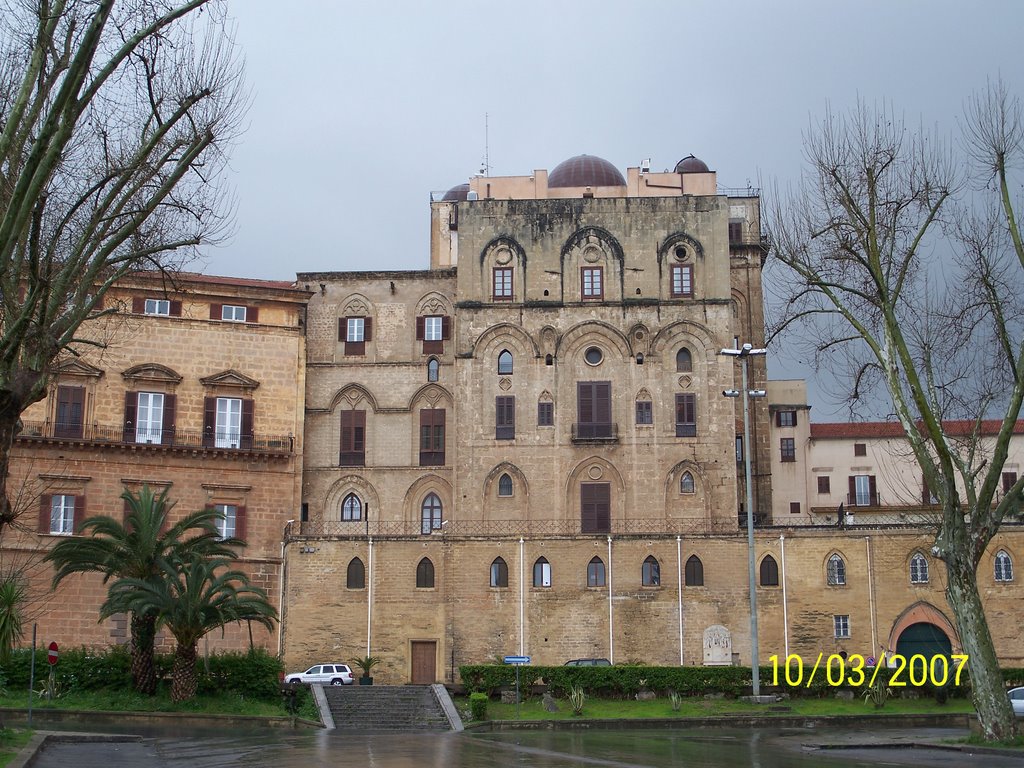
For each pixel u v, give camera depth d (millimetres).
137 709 52375
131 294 71062
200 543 56344
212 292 73000
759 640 67688
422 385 76562
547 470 72750
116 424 69688
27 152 33250
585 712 55562
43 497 67000
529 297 75062
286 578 70438
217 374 72125
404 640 69562
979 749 37469
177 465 70250
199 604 53500
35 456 67438
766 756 37125
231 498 70938
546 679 60750
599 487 72500
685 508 71875
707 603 68688
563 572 69688
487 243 75875
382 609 69938
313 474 75688
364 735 48188
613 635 68750
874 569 67375
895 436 87688
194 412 71375
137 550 54406
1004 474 84875
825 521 82688
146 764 33000
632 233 75438
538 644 69000
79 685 54875
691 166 90062
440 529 74500
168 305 72188
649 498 72062
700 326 73938
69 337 32656
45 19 29219
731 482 72000
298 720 52406
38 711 49688
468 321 74875
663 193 81625
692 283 74625
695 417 72938
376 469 75750
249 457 71562
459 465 72938
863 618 67062
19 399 30438
